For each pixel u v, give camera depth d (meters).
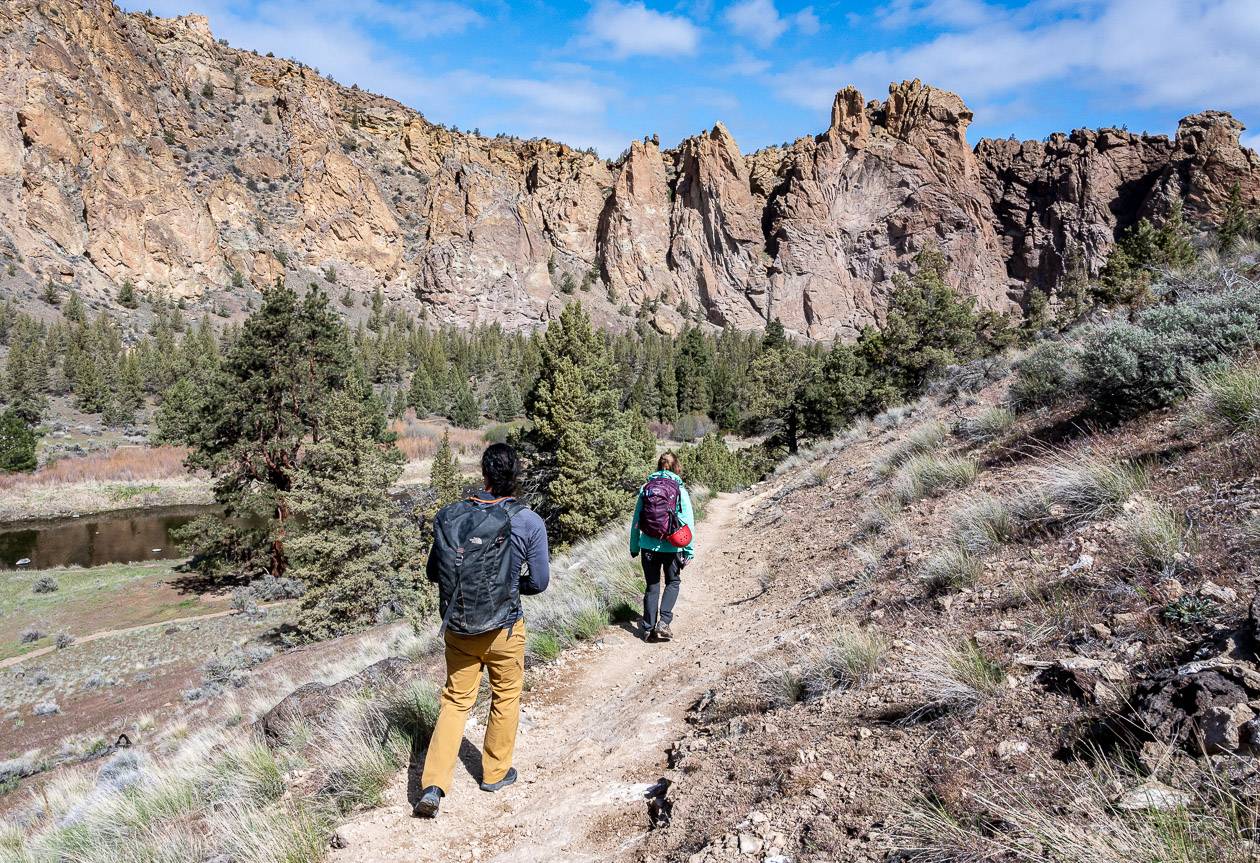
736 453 50.88
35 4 133.38
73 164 129.12
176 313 120.69
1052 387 8.37
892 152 199.38
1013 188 198.88
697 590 7.91
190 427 34.44
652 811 3.05
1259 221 16.31
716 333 192.75
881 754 2.73
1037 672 2.85
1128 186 188.50
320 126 192.38
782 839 2.39
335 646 19.59
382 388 112.56
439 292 192.75
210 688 18.77
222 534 33.66
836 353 39.56
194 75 183.38
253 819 3.37
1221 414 4.84
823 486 11.54
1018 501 5.19
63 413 82.38
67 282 121.69
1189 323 6.22
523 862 2.89
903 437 11.54
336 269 183.25
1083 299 29.88
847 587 5.49
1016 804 2.09
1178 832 1.74
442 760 3.30
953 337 34.50
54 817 7.59
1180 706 2.14
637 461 27.72
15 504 52.97
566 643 6.23
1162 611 2.88
